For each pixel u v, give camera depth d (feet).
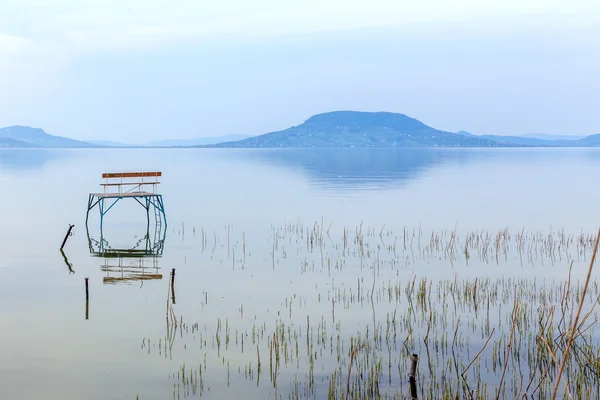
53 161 602.03
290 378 55.88
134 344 64.80
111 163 552.82
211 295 84.23
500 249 117.50
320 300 81.41
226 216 169.07
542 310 73.72
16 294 84.58
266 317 73.97
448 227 146.92
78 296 83.66
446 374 55.88
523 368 56.75
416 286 88.74
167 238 132.57
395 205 193.47
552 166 472.03
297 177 339.57
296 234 137.49
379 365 57.06
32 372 57.88
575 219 159.94
